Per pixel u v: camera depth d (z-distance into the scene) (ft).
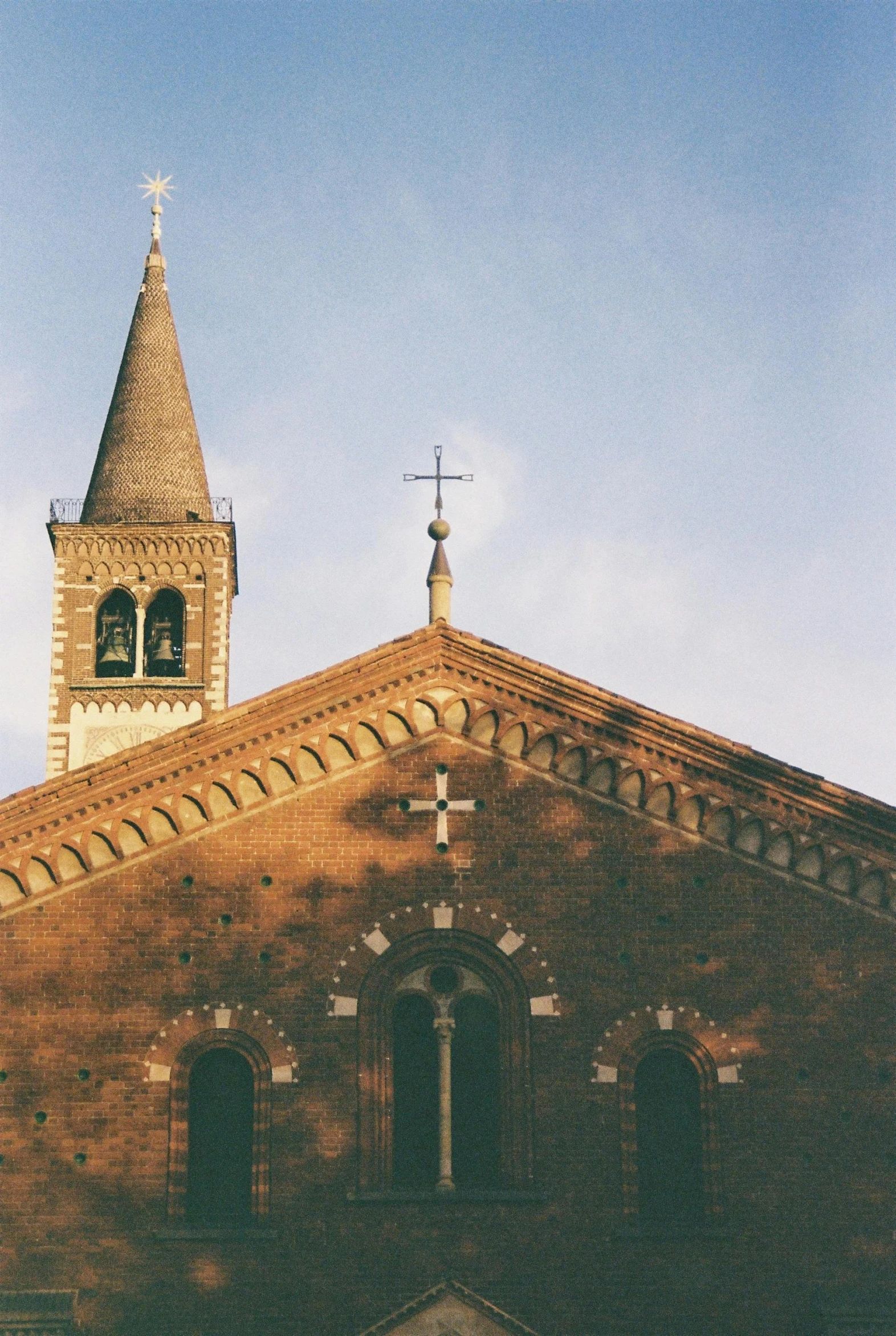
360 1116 130.93
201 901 135.74
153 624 255.50
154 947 134.51
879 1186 130.00
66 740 247.29
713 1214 129.29
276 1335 125.49
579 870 137.49
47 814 136.26
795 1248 128.36
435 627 142.10
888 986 135.03
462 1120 132.67
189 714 248.73
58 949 134.10
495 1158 131.64
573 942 135.64
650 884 137.28
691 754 139.54
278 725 139.54
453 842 138.10
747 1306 126.82
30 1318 123.34
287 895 136.26
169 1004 133.18
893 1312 124.67
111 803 137.18
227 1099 132.26
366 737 140.36
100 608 255.09
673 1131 132.36
